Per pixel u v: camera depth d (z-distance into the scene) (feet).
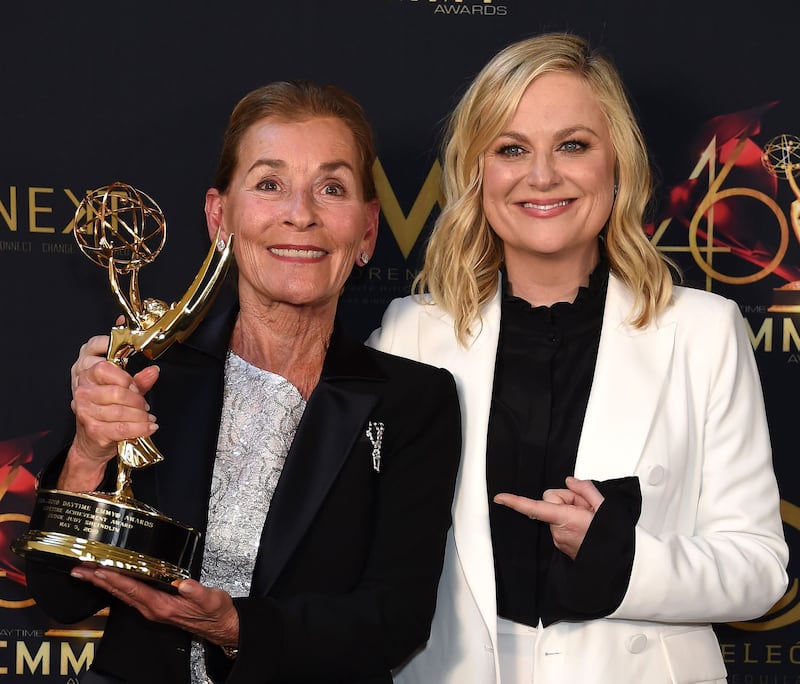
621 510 5.74
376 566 5.45
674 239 8.49
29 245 8.36
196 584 4.54
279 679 5.08
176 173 8.39
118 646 5.24
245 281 5.66
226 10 8.32
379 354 5.93
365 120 5.74
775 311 8.50
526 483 6.20
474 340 6.50
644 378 6.20
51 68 8.27
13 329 8.39
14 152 8.30
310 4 8.34
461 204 6.57
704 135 8.43
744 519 6.09
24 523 8.42
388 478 5.58
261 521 5.23
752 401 6.31
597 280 6.54
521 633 6.11
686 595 5.75
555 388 6.35
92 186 8.36
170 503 5.13
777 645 8.55
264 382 5.52
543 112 6.16
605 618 6.00
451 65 8.40
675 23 8.37
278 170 5.40
